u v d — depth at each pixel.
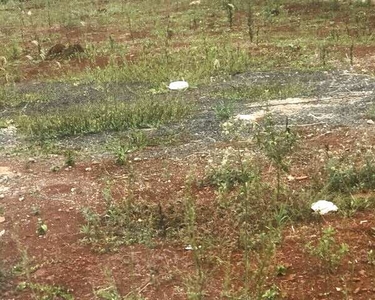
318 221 4.47
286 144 5.51
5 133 6.63
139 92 7.74
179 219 4.59
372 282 3.77
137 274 3.99
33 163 5.75
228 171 5.18
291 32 10.54
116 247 4.30
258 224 4.41
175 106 6.78
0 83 8.70
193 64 8.73
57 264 4.14
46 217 4.73
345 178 4.97
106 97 7.63
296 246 4.17
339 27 10.62
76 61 9.71
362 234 4.28
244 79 8.02
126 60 9.38
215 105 7.01
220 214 4.60
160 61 9.01
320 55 8.80
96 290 3.84
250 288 3.73
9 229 4.60
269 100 7.11
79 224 4.61
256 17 11.84
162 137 6.15
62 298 3.81
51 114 7.10
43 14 13.89
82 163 5.68
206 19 12.07
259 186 4.84
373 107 6.60
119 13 13.48
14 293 3.88
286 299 3.64
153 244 4.30
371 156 5.38
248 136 6.01
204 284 3.76
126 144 6.01
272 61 8.71
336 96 7.10
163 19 12.42
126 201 4.80
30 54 10.34
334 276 3.84
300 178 5.10
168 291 3.80
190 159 5.59
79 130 6.48
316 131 6.05
